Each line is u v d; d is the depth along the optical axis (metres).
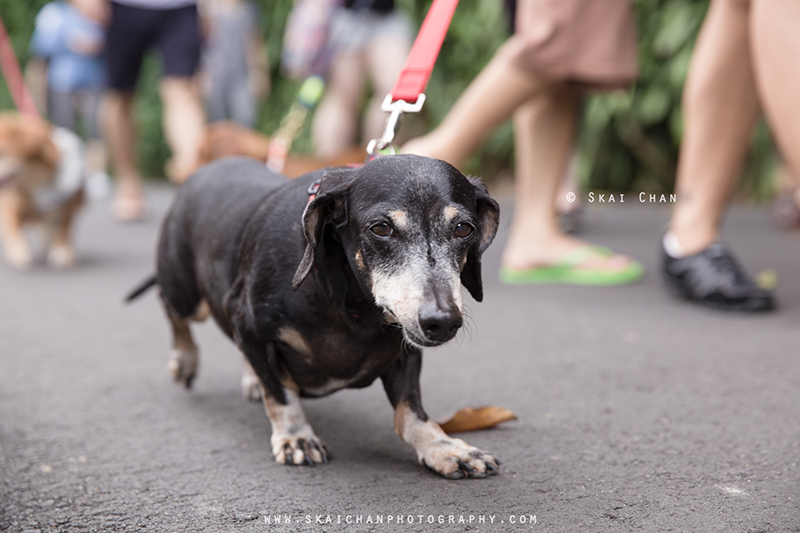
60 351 3.44
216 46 7.92
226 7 7.89
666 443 2.33
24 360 3.30
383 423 2.55
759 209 7.28
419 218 1.88
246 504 1.98
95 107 9.60
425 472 2.16
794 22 2.96
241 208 2.38
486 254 5.59
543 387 2.87
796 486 2.03
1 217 5.55
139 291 3.13
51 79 9.59
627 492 2.01
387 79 6.26
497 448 2.32
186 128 6.55
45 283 4.92
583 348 3.34
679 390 2.80
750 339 3.39
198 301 2.64
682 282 4.06
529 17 4.07
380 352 2.13
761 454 2.23
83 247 6.14
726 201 4.05
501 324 3.74
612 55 4.07
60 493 2.05
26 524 1.89
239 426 2.55
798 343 3.30
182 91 6.64
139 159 10.84
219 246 2.37
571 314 3.91
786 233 6.00
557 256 4.69
